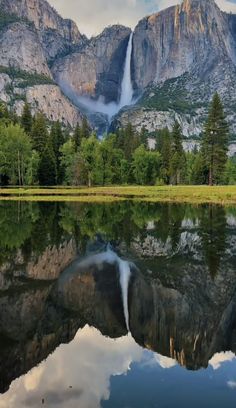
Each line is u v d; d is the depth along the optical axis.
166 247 23.50
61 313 13.23
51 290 15.44
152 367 9.77
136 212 42.50
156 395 8.46
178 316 13.09
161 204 52.50
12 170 106.44
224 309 13.66
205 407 8.04
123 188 92.25
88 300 14.46
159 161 125.31
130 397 8.44
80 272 18.03
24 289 15.55
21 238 26.02
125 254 21.69
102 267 18.92
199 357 10.31
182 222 34.25
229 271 18.12
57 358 10.29
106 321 12.65
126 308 13.73
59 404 8.19
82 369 9.70
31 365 9.84
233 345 10.95
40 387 8.84
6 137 104.69
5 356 10.32
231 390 8.66
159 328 12.13
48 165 112.12
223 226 31.84
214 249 22.78
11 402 8.27
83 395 8.45
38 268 18.47
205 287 16.03
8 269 18.25
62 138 129.50
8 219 35.94
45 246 23.47
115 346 11.00
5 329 11.89
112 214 40.53
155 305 14.04
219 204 51.97
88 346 10.98
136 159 123.75
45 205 50.88
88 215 39.50
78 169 110.94
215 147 97.69
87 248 23.12
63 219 36.28
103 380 9.09
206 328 12.12
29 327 12.08
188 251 22.31
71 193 75.50
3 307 13.63
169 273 17.95
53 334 11.72
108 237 26.83
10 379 9.26
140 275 17.69
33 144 118.06
